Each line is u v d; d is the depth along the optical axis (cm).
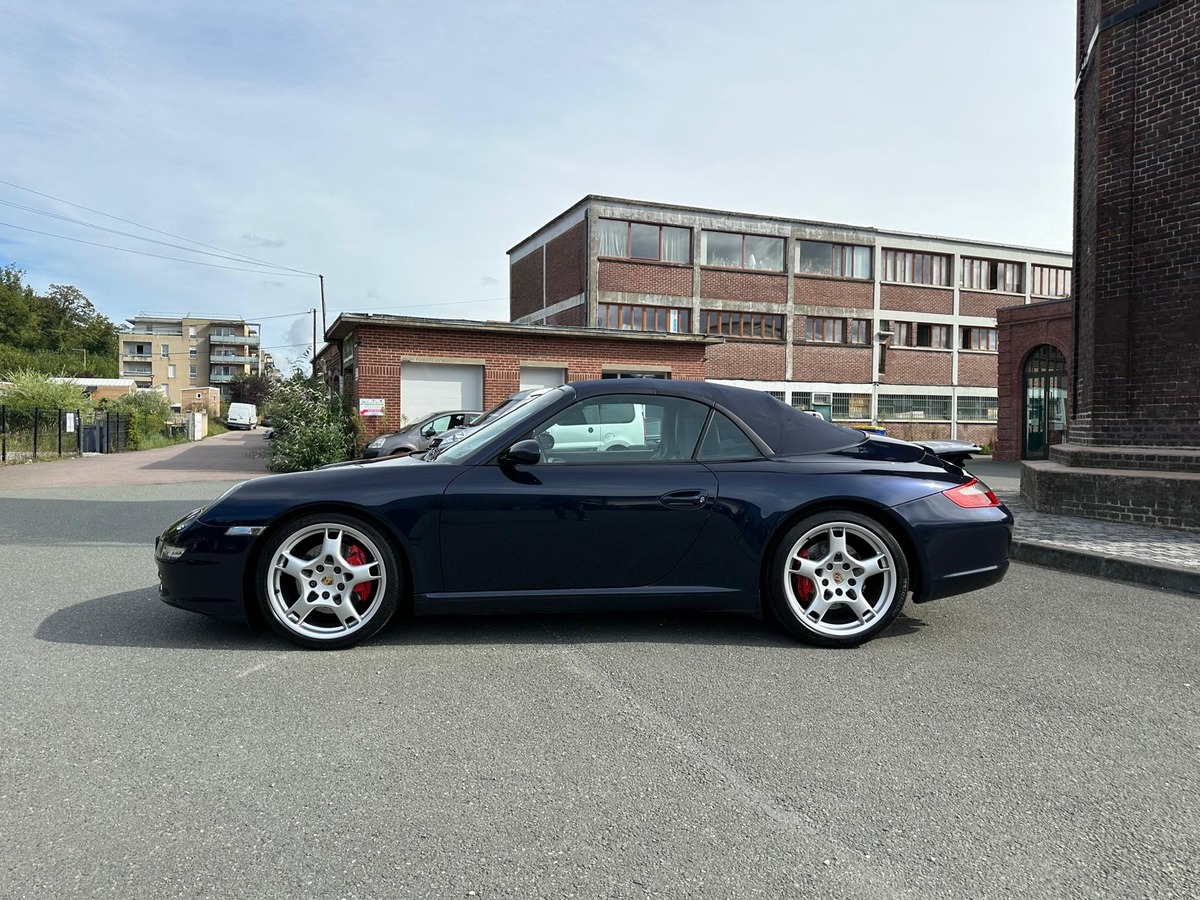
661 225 3125
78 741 271
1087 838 213
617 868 197
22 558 630
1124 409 862
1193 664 365
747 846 207
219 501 379
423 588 376
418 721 291
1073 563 599
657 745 272
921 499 396
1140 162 843
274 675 339
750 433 410
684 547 385
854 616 398
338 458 1662
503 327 1847
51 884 187
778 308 3309
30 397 2978
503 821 219
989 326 3722
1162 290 829
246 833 212
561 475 385
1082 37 991
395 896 184
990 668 358
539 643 388
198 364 11381
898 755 265
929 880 192
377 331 1777
